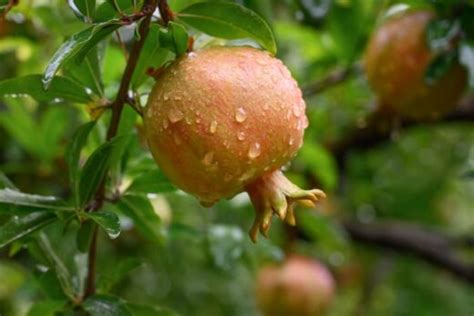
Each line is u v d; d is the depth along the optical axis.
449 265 1.57
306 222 1.22
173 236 0.99
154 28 0.69
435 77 0.91
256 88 0.66
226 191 0.67
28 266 1.42
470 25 0.91
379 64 0.94
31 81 0.71
